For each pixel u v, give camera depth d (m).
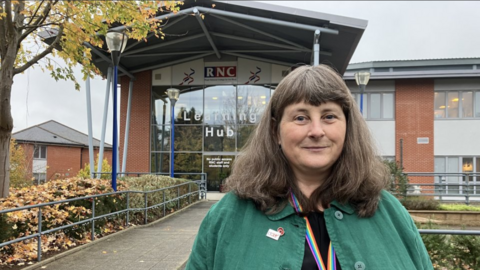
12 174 16.19
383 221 1.41
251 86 19.30
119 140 20.03
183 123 19.50
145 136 19.45
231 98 19.36
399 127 19.50
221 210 1.47
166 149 19.47
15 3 6.93
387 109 19.80
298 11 12.69
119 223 8.10
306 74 1.47
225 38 16.72
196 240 1.50
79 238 6.54
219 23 15.02
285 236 1.36
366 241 1.33
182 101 19.58
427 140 19.27
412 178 19.05
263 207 1.41
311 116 1.43
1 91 7.05
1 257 5.03
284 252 1.32
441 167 19.19
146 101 19.59
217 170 19.20
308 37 14.49
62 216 6.15
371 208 1.40
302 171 1.48
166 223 9.16
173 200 10.84
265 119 1.54
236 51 18.08
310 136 1.41
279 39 14.95
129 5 7.86
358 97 19.95
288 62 18.55
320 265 1.30
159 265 5.25
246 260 1.32
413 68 21.03
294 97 1.43
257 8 12.91
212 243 1.43
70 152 37.78
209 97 19.48
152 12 8.44
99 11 7.91
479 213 10.48
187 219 9.87
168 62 19.11
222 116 19.34
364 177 1.43
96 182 8.06
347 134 1.49
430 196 14.12
